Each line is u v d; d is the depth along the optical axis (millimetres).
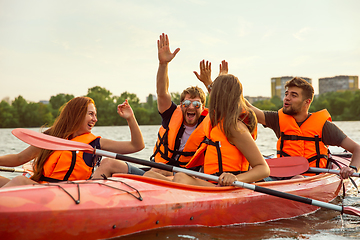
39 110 69000
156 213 2160
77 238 1896
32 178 2592
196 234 2223
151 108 80375
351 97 69250
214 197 2434
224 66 3701
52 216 1815
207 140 2740
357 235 2395
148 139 14883
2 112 66312
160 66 3240
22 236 1766
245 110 2471
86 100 2748
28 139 2455
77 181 2182
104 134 24547
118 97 78875
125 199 2086
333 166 4086
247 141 2404
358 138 13008
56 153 2564
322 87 131875
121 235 2053
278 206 2760
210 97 2561
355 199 3713
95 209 1932
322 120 3623
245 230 2422
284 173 3299
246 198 2557
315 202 2543
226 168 2533
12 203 1776
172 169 2543
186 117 3307
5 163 2666
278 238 2271
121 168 2715
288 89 3693
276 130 3799
